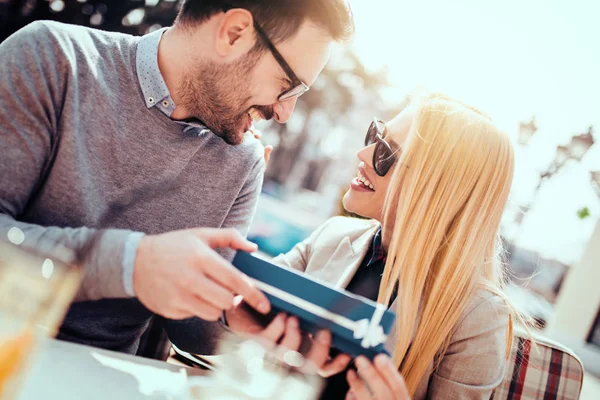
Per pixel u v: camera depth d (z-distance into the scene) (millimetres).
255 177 1479
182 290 717
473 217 1305
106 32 1160
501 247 1548
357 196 1485
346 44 1186
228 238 810
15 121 931
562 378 1415
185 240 750
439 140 1304
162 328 1482
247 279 737
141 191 1194
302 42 1113
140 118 1142
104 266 741
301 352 761
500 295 1316
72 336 1109
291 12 1064
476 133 1316
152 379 786
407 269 1271
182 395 760
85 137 1059
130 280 736
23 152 945
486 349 1217
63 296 476
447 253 1280
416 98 1449
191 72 1138
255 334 789
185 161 1240
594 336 7387
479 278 1335
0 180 925
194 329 1237
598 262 7391
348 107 16734
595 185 6430
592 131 5559
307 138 18469
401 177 1345
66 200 1037
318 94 16688
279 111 1266
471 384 1205
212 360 1548
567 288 7637
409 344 1261
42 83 965
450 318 1237
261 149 1489
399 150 1383
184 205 1281
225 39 1076
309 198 17938
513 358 1417
